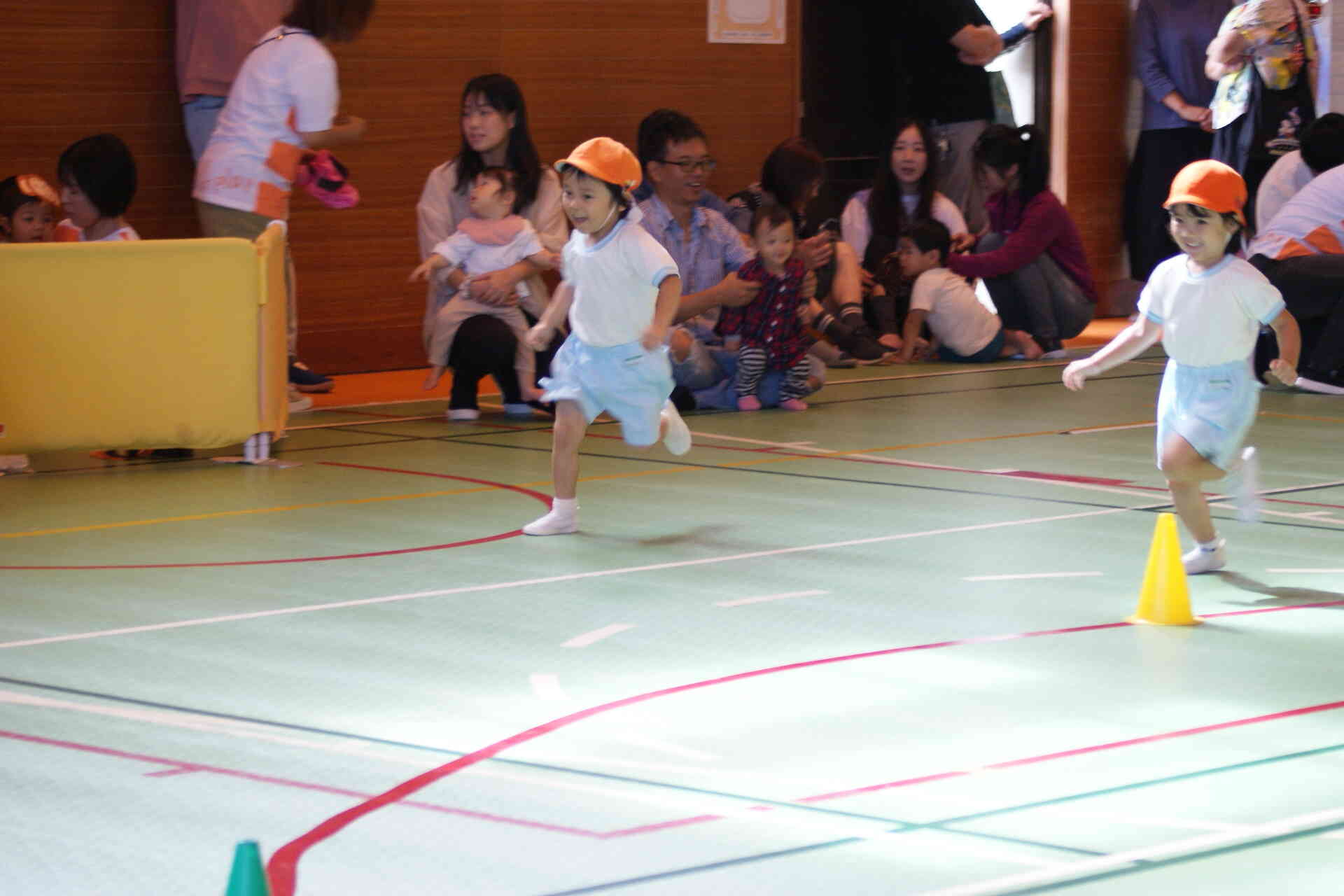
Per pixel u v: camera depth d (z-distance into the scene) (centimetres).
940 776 307
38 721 339
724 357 845
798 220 974
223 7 884
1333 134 955
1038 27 1261
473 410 812
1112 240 1303
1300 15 1109
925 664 385
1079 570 485
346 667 381
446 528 548
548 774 307
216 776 305
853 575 478
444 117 1031
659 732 333
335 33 778
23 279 645
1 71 880
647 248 533
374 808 289
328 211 995
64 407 656
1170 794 297
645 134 873
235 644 402
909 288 1059
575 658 389
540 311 823
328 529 546
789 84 1160
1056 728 337
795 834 277
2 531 544
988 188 1084
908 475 648
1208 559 483
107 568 489
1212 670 381
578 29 1070
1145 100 1263
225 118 775
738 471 659
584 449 718
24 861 265
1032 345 1061
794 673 377
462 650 396
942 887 254
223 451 716
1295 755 320
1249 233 1125
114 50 911
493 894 251
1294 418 804
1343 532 541
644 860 265
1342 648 400
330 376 1009
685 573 482
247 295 669
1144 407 847
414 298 1040
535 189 834
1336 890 254
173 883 256
